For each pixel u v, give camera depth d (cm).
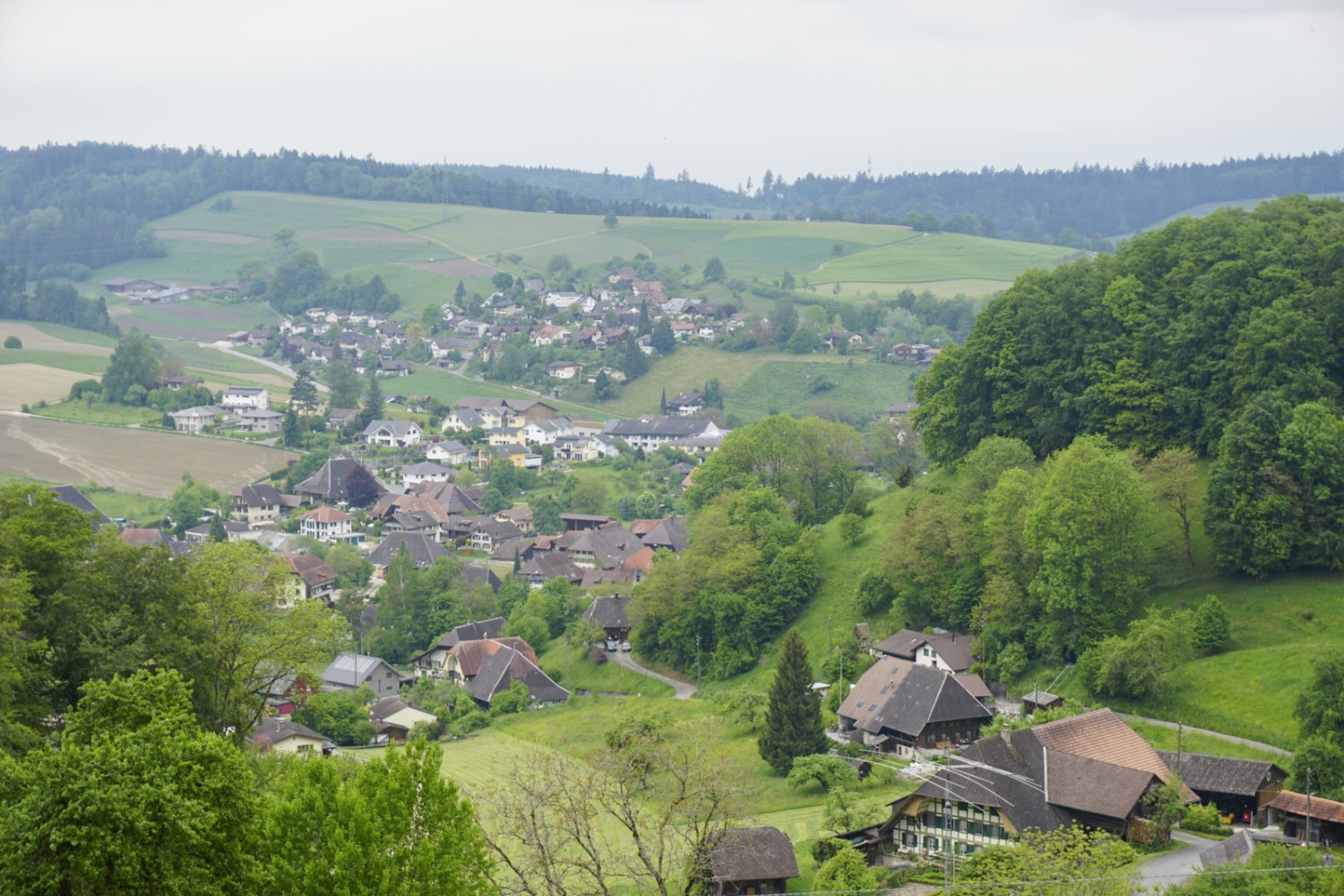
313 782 5109
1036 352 15062
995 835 8931
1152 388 13950
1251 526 11969
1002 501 12938
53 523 7412
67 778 4147
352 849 4688
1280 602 11750
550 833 5900
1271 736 10150
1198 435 13562
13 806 4138
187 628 7538
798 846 9425
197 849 4291
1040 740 9638
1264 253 13912
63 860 4038
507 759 12069
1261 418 12200
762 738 11656
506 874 6169
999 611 12606
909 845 9288
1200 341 13838
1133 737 9944
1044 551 12150
